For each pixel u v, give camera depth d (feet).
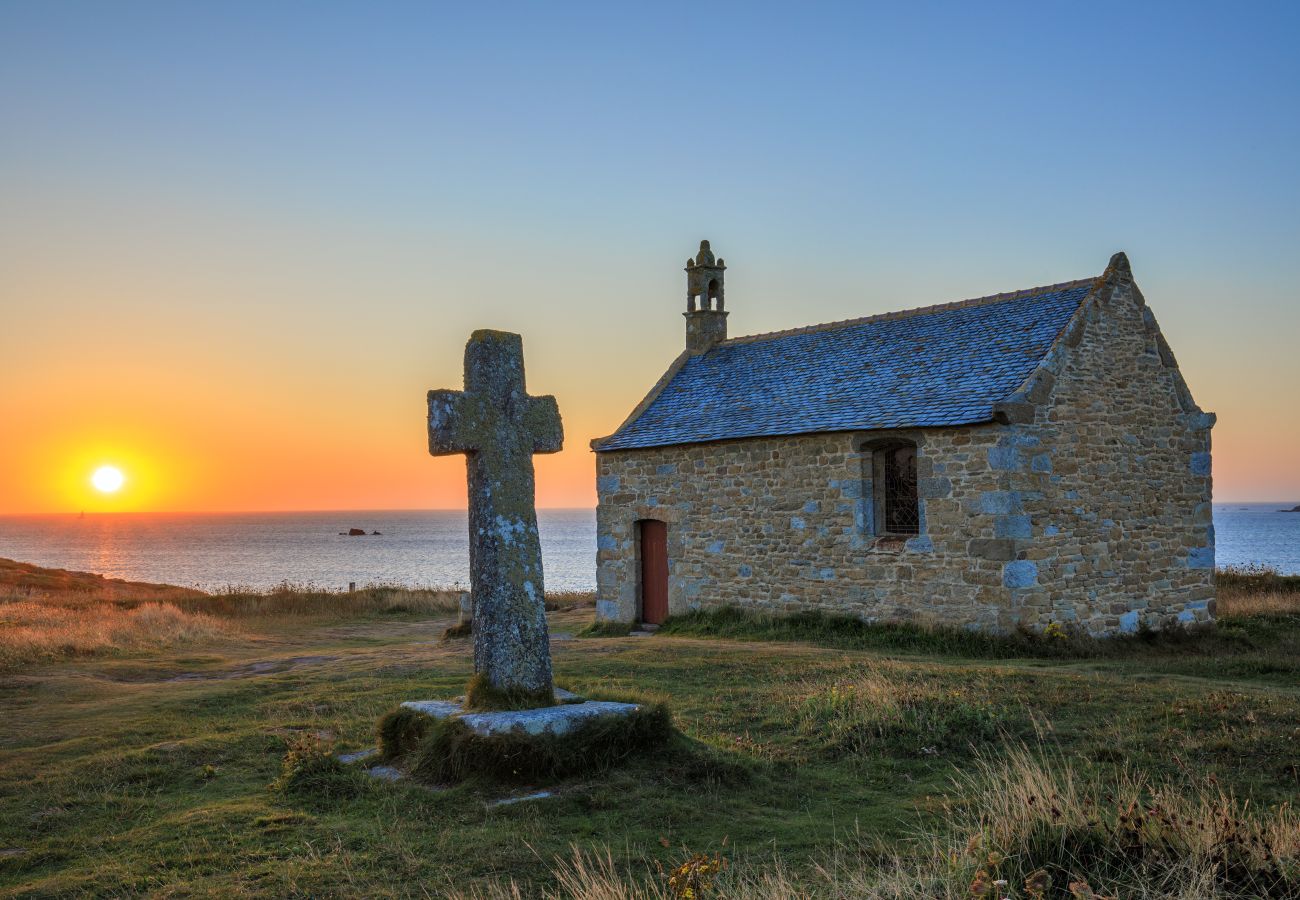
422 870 21.62
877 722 32.73
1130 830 20.16
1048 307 62.34
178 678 51.42
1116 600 59.41
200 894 20.29
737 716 35.73
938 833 23.49
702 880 19.07
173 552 468.34
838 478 62.39
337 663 53.21
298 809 25.90
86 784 28.84
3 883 21.50
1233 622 66.23
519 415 31.68
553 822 24.43
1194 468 65.72
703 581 70.08
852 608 61.26
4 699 43.01
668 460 72.79
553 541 548.72
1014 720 33.04
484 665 30.12
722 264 85.35
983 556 54.90
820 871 20.03
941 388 60.08
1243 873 18.56
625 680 43.24
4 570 150.71
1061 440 57.00
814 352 74.23
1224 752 28.84
